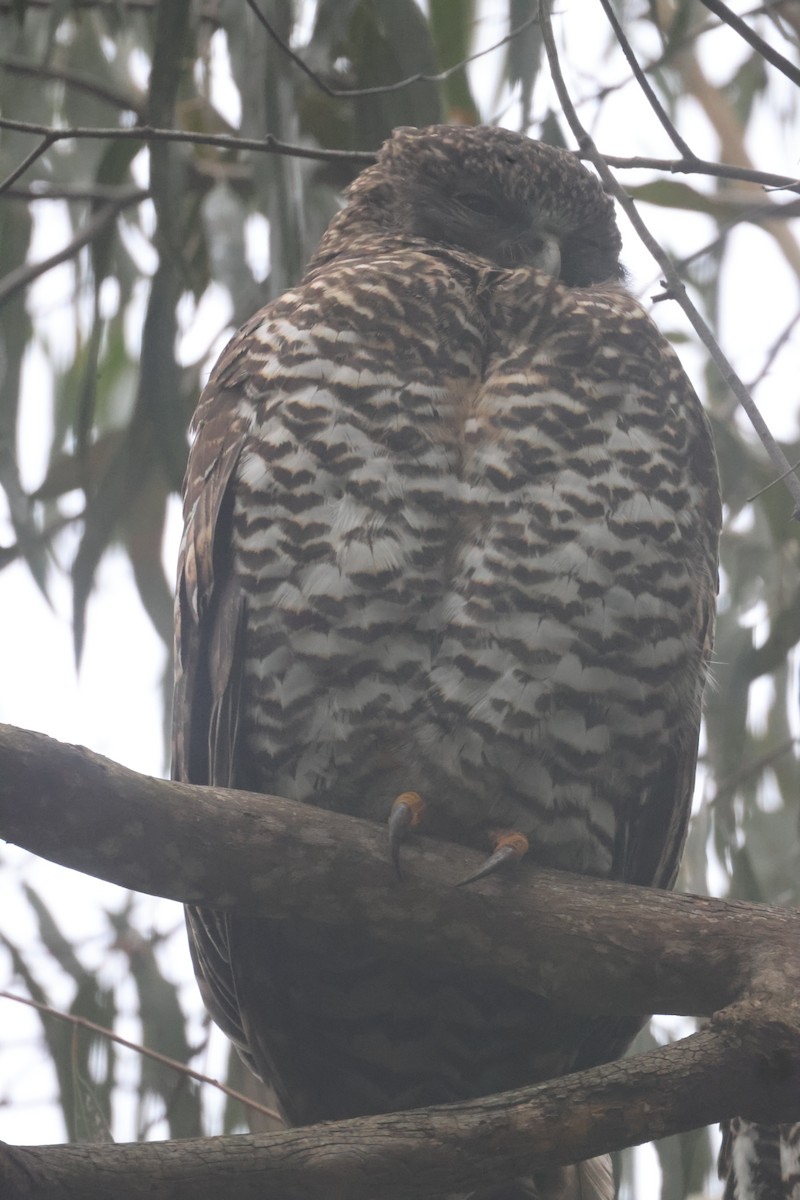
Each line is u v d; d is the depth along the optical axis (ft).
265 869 20.36
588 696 23.79
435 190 30.17
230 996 26.40
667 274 20.26
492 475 23.86
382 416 24.06
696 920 20.24
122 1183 16.81
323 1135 17.53
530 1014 24.52
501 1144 17.69
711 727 33.63
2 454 31.53
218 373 26.35
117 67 38.19
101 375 39.52
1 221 35.22
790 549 37.22
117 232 36.88
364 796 24.04
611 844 24.79
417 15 31.76
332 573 23.63
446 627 23.62
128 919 34.04
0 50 34.94
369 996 24.39
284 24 29.91
